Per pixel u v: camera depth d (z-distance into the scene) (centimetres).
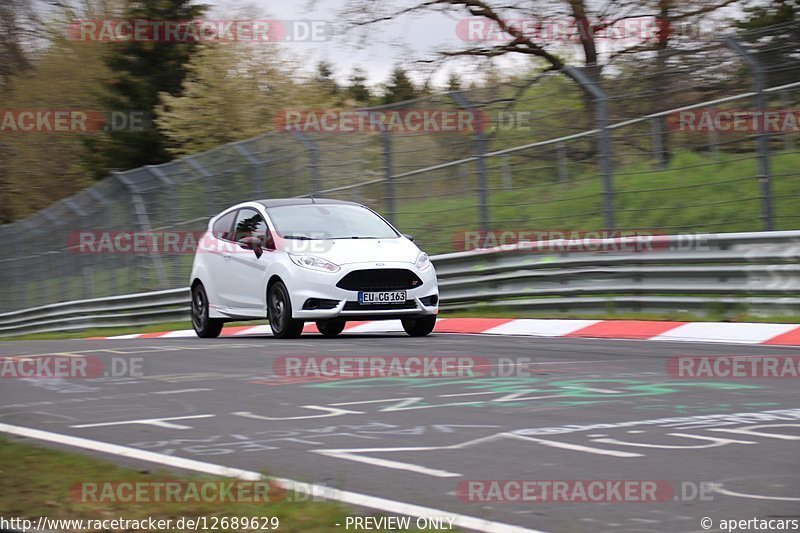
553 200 3291
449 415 1445
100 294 5372
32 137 8925
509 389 1673
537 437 1273
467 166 3459
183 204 4569
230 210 3097
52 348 2819
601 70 3177
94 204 5297
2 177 9069
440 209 3547
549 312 3167
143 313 4878
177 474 1075
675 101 3031
